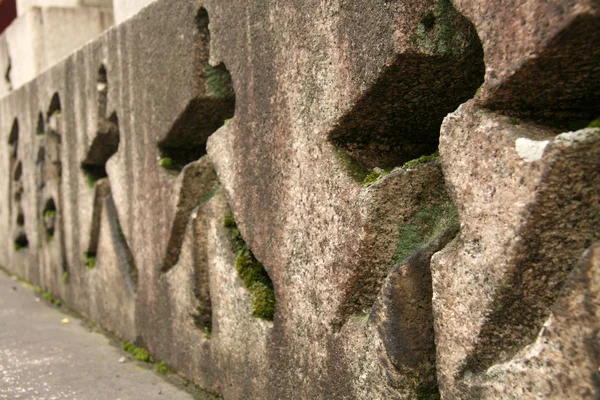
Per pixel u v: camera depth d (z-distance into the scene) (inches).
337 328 63.4
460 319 49.9
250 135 74.8
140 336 109.7
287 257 69.6
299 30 65.9
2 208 203.6
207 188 93.4
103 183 127.8
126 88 108.7
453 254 51.0
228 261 82.1
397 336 55.9
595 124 44.8
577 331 41.5
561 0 41.6
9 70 193.8
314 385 66.7
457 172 49.8
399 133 64.8
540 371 43.8
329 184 62.8
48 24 168.2
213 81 86.7
